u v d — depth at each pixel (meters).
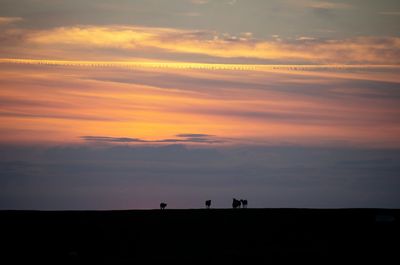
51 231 77.69
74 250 72.50
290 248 73.75
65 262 68.19
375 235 77.94
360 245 74.69
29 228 78.31
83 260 68.94
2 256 69.81
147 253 72.12
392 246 74.19
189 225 80.81
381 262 68.31
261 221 82.50
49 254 70.88
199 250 73.25
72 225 79.75
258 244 75.38
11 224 79.44
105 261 68.44
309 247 74.19
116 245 74.38
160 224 80.88
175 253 72.06
